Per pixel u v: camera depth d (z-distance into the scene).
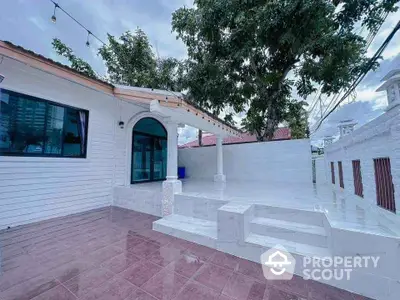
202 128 7.30
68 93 5.41
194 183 8.06
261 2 7.45
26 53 3.81
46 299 2.11
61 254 3.14
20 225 4.40
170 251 3.31
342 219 2.98
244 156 9.48
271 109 10.88
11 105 4.32
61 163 5.23
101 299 2.13
